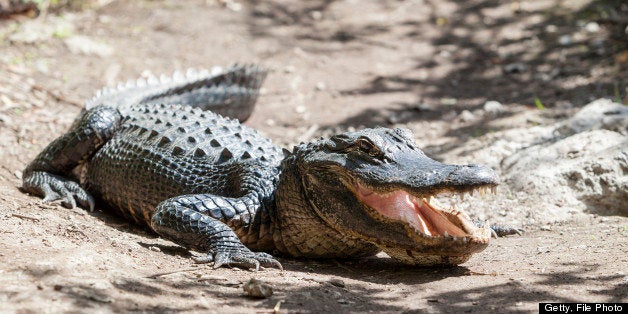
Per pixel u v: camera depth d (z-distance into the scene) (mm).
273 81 23859
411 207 11336
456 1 30438
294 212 12328
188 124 14703
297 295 9547
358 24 28547
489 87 23469
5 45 22766
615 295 9266
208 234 11797
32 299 8273
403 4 30281
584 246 11945
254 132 14891
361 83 24047
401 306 9289
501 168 16422
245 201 12547
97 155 15141
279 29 27547
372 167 11234
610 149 15086
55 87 20781
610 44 24938
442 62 25641
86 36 24609
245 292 9422
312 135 20078
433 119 21188
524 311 8852
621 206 14398
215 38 26078
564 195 14766
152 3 27969
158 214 12336
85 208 14398
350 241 12156
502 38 26984
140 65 23375
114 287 8992
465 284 10242
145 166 13945
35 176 14648
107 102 17141
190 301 8930
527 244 12656
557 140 16406
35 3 25812
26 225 11312
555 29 27000
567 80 23031
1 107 18328
